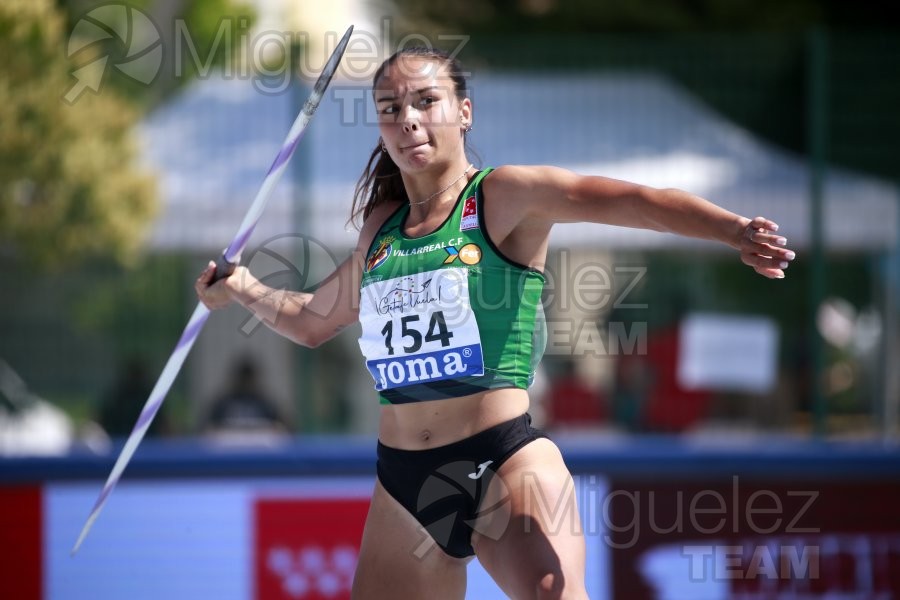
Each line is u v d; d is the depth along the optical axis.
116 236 29.94
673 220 10.07
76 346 29.66
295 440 24.97
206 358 29.67
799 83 29.67
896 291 32.44
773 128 30.00
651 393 30.50
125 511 19.81
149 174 30.06
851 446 21.73
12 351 29.38
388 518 11.70
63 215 29.61
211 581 19.77
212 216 29.94
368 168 12.43
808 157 29.75
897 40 29.48
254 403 28.92
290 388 29.33
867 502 20.41
